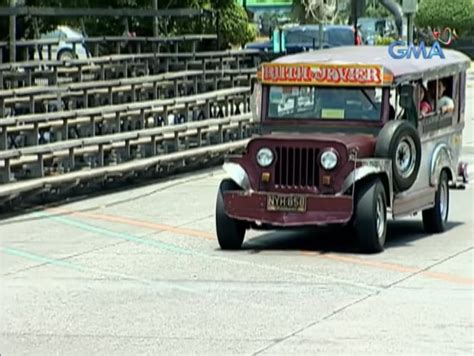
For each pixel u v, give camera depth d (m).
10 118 24.64
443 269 16.73
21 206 24.14
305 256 17.95
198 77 35.25
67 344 12.47
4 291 15.56
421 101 19.61
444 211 20.45
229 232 18.39
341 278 16.09
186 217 22.62
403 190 18.56
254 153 18.08
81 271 17.02
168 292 15.31
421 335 12.68
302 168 17.78
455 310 13.99
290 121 19.03
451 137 20.88
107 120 28.45
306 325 13.23
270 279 16.09
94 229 21.25
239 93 33.84
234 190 18.34
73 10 33.06
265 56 39.16
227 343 12.38
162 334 12.86
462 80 21.47
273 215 17.86
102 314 14.01
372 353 11.88
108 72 33.91
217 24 39.38
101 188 26.70
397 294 14.99
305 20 50.31
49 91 27.58
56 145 25.02
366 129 18.58
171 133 29.75
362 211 17.56
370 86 18.59
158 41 36.50
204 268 17.02
